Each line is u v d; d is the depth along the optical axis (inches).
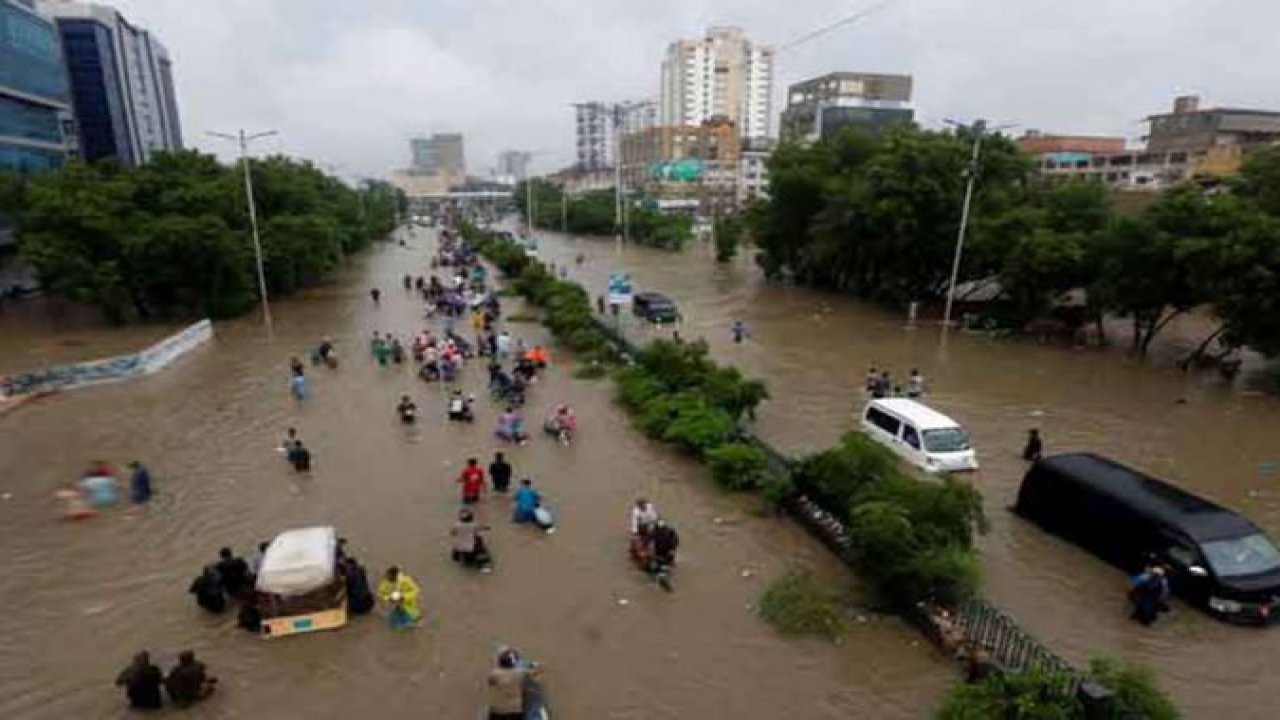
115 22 3577.8
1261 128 4050.2
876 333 1636.3
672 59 6968.5
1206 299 1270.9
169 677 468.8
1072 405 1119.0
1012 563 646.5
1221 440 970.1
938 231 1776.6
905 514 574.9
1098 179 1956.2
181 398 1135.6
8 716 462.6
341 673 504.7
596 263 3147.1
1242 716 465.1
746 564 645.3
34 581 617.6
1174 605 575.5
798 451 917.8
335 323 1754.4
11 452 912.3
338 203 3253.0
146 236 1583.4
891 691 485.1
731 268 2938.0
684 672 504.1
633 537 660.1
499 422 951.6
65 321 1748.3
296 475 836.6
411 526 713.0
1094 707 375.2
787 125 6146.7
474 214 7696.9
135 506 758.5
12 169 2063.2
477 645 534.0
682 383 1051.9
